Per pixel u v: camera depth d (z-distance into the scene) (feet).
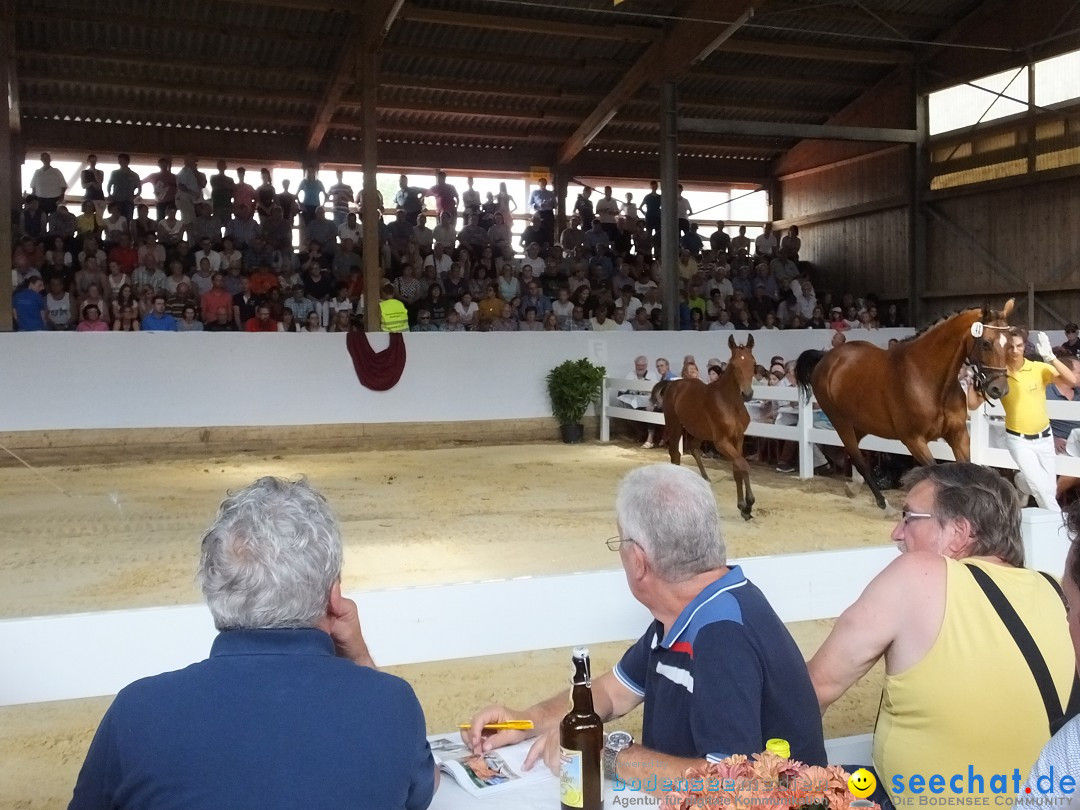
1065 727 4.91
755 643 6.24
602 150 68.69
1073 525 5.24
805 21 54.39
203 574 5.33
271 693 4.95
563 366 46.83
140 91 54.24
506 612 7.69
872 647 6.63
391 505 27.58
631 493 6.70
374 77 45.24
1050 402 24.71
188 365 42.39
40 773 10.58
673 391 31.07
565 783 5.70
